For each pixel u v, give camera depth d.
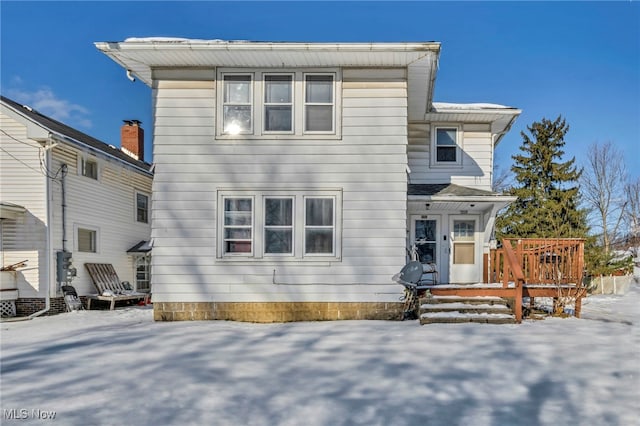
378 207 9.10
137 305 16.25
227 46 8.54
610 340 6.70
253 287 9.06
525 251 9.08
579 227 22.84
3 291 11.92
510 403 4.25
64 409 4.10
